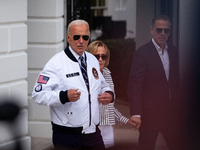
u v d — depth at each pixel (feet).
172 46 19.25
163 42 18.69
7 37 21.99
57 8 28.96
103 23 95.45
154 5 30.53
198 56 21.02
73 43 14.52
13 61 22.67
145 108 18.71
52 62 14.38
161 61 18.58
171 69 19.11
